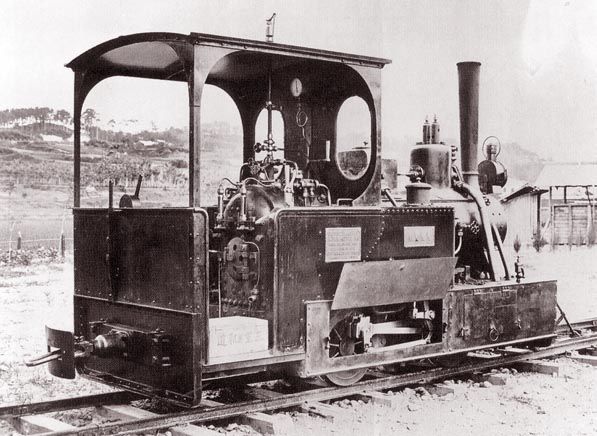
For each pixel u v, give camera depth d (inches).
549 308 341.4
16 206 727.7
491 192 381.7
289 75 281.6
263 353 227.0
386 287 260.2
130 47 235.5
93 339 252.2
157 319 227.8
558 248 940.6
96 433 197.9
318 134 288.7
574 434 225.6
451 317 290.5
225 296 254.2
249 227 238.2
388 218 264.1
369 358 257.1
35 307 477.1
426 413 247.9
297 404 241.6
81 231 263.3
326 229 243.8
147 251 231.3
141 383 235.3
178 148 763.4
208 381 263.6
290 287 233.8
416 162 337.7
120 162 736.3
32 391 286.0
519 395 278.4
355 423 230.4
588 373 321.4
